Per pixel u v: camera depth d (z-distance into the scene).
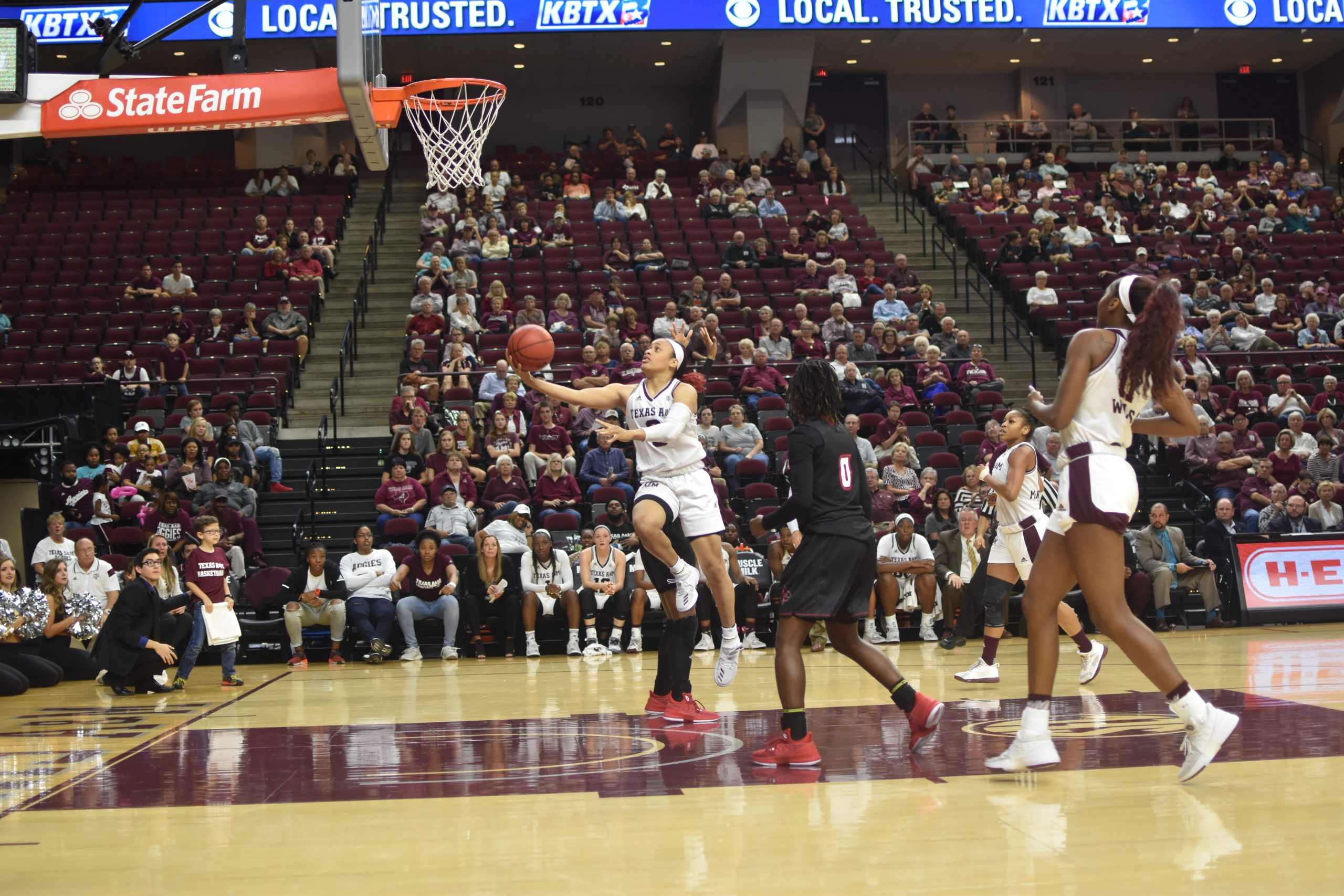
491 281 15.92
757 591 9.44
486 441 11.85
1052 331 15.34
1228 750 4.04
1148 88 24.42
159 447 11.30
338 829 3.20
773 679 6.81
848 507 4.04
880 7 19.89
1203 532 10.91
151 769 4.27
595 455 11.42
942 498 10.04
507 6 19.28
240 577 9.86
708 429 12.00
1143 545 10.05
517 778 3.88
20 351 13.98
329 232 17.70
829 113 23.86
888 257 17.78
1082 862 2.67
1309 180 20.86
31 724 5.76
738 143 21.91
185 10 18.05
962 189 20.12
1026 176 20.22
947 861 2.70
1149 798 3.31
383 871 2.75
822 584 3.95
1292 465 11.61
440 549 9.75
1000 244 17.88
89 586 9.00
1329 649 7.77
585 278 16.14
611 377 12.52
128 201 18.50
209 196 19.14
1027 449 6.14
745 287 16.08
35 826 3.32
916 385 13.54
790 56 21.50
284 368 13.98
